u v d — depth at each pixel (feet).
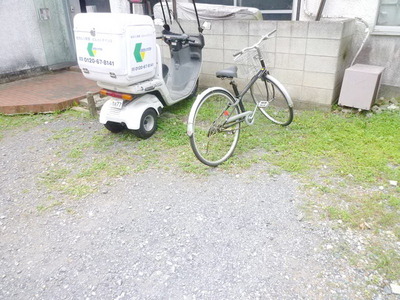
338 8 15.29
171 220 8.59
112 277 7.05
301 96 14.90
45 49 22.50
